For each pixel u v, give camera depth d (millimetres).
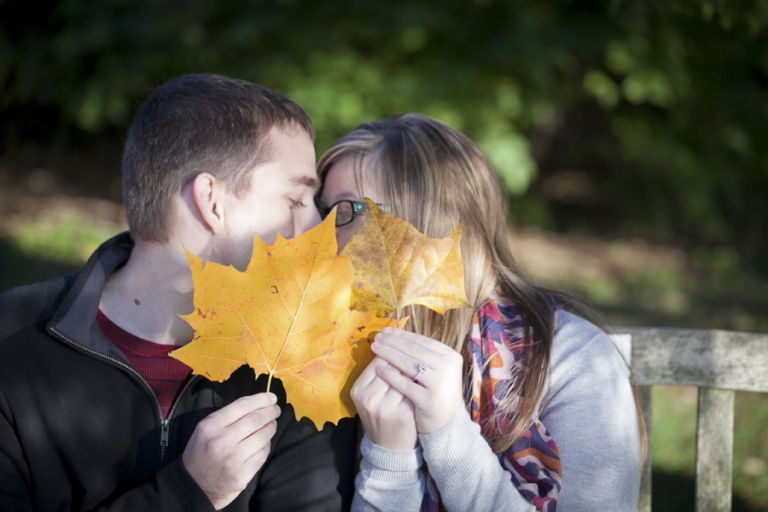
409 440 1285
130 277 1459
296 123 1459
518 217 8062
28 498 1369
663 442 3232
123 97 6785
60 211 7020
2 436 1340
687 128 7555
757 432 3275
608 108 8070
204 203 1381
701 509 1728
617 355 1536
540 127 8203
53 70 7266
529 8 6016
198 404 1407
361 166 1588
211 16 6270
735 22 3168
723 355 1716
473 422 1366
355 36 6312
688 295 6027
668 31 5559
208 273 1195
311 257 1222
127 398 1376
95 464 1365
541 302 1576
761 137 7312
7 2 7320
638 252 7613
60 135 8664
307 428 1429
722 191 8422
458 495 1273
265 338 1228
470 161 1642
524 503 1291
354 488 1420
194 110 1401
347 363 1265
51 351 1385
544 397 1453
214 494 1229
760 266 7426
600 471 1374
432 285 1271
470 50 6105
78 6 6812
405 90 5977
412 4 5836
